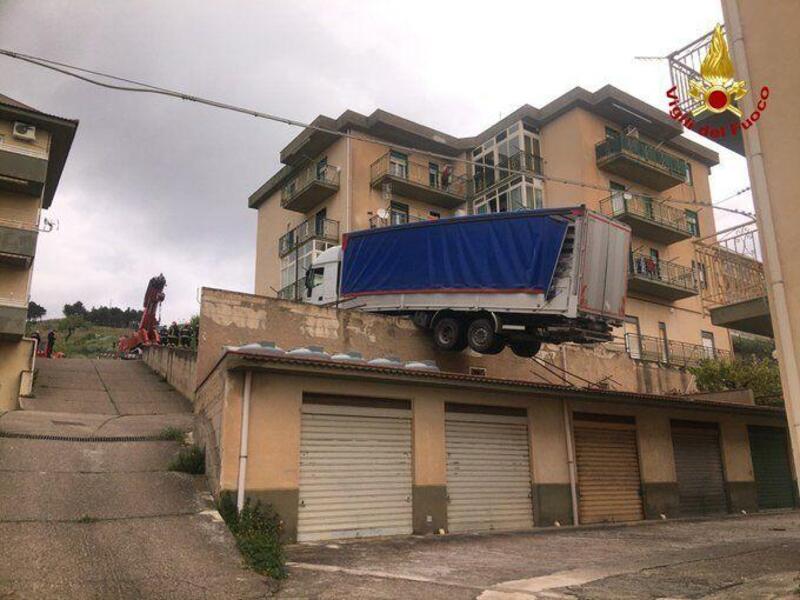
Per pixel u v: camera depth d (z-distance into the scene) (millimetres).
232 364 10125
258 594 6598
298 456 10719
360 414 11828
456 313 18266
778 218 7031
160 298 34781
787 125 7066
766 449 20922
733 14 7711
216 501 9789
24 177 19562
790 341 6789
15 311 18375
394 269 18891
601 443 15852
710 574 7789
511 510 13477
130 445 12578
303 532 10508
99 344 61406
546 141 32281
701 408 17922
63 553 7102
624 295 16562
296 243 33062
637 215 29906
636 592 6750
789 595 6352
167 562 7234
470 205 33969
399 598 6445
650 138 33750
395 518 11656
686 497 17562
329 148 33281
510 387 13539
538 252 15992
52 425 13828
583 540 11281
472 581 7320
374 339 18844
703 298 11828
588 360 23922
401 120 32812
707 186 36406
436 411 12773
